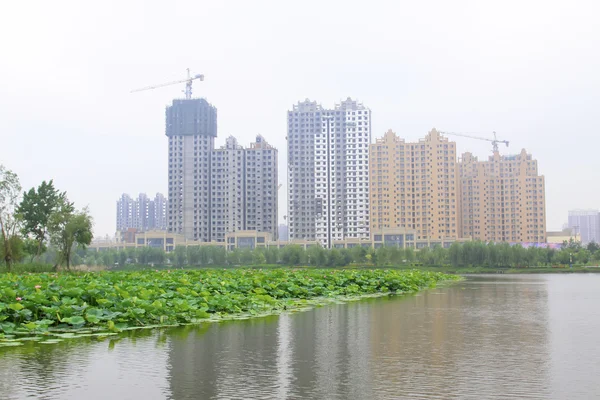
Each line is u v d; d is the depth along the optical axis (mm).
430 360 18188
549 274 137250
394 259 170500
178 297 30281
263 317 29328
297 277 46250
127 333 23453
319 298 41438
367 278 53594
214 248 188875
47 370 16672
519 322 27688
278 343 21219
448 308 34656
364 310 33062
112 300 26719
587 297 45281
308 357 18641
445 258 171500
